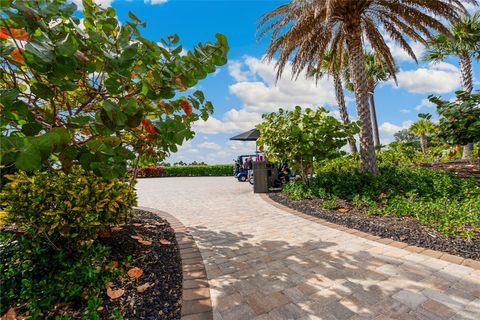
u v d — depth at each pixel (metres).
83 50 1.77
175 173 24.34
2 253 2.51
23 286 2.28
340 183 6.98
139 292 2.41
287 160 7.72
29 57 1.38
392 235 3.81
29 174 3.46
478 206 4.09
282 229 4.47
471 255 3.00
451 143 6.77
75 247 2.79
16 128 1.78
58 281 2.35
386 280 2.57
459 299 2.22
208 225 4.87
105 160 1.73
